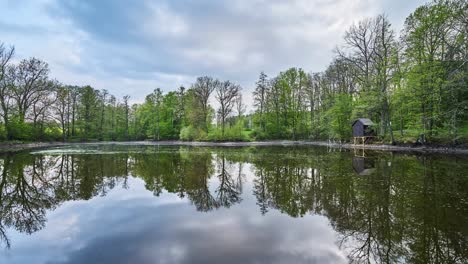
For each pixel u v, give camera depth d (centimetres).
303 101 5831
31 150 3047
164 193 947
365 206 727
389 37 2844
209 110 5994
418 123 2434
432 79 2256
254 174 1320
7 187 1055
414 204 723
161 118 6794
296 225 603
